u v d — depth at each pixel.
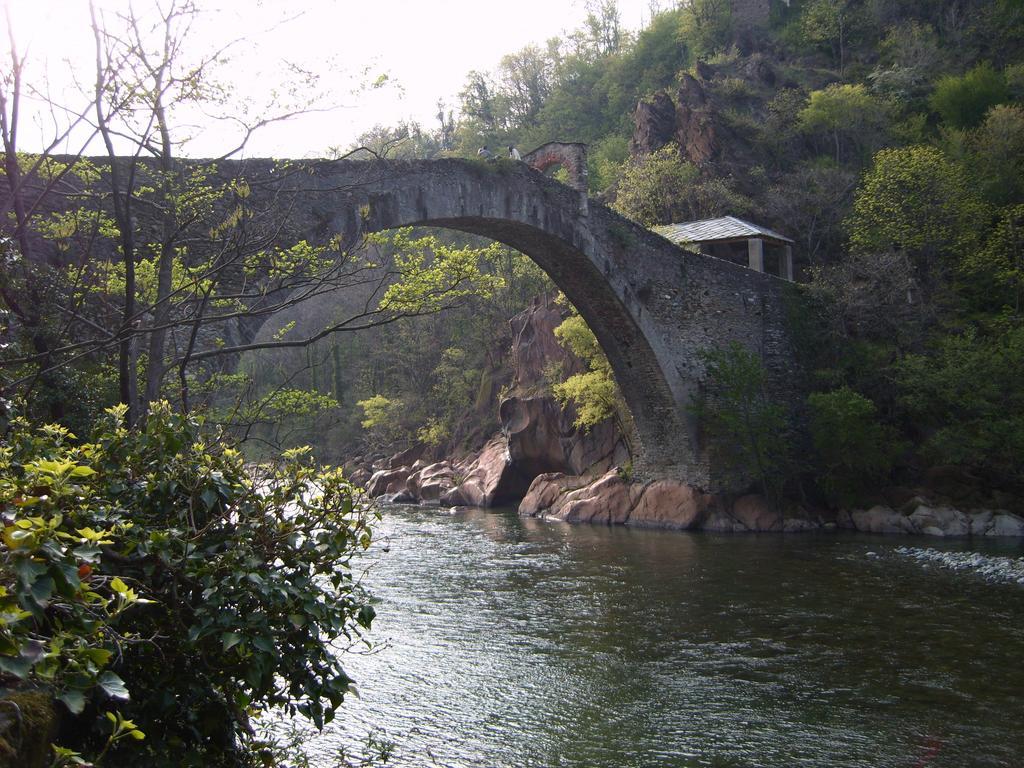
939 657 11.32
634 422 28.58
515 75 71.06
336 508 5.02
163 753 4.38
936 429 26.41
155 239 11.59
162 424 4.93
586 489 29.23
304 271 9.41
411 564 19.14
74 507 3.90
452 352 45.72
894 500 25.09
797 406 27.94
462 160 18.67
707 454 26.30
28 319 8.10
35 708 3.14
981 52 49.56
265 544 4.78
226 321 13.31
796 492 26.52
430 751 8.20
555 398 33.00
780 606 14.50
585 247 22.55
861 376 27.47
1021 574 16.88
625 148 55.12
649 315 24.89
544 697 9.87
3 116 6.59
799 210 36.19
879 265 28.86
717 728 8.86
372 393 52.12
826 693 9.95
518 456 34.31
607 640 12.41
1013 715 9.14
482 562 19.38
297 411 10.88
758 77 46.84
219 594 4.38
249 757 5.31
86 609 3.39
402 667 11.05
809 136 41.94
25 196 10.47
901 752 8.18
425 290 9.85
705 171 38.00
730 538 23.33
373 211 16.06
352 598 5.11
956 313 29.39
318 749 8.03
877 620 13.41
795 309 28.56
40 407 8.94
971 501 24.50
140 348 10.22
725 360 26.08
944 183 30.91
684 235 29.97
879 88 46.22
